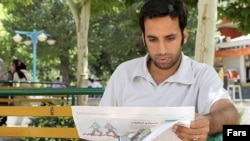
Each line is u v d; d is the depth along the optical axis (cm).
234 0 779
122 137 186
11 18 2461
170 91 215
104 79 2911
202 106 208
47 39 1809
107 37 2517
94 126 190
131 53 2592
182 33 201
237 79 2012
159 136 184
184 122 169
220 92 208
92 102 812
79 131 195
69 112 325
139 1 776
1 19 2331
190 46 2103
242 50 2044
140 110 178
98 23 2495
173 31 195
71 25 2495
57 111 327
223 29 2333
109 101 231
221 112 191
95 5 884
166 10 192
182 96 213
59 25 2494
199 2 472
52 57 2714
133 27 798
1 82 770
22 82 816
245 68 2130
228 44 2116
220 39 2172
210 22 468
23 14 2473
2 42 2480
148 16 195
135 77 223
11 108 339
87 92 371
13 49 2609
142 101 219
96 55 2675
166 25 194
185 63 216
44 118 494
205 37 468
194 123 169
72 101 506
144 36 204
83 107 189
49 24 2489
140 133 179
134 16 782
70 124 490
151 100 217
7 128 346
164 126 171
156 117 175
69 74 3091
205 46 469
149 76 219
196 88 213
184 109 170
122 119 183
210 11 467
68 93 374
